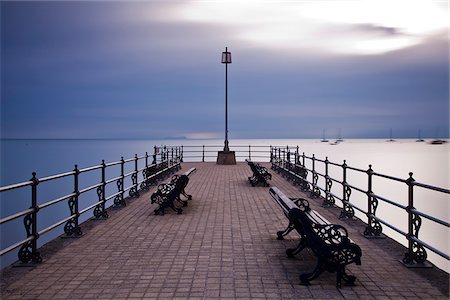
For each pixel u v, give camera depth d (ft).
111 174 183.21
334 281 17.74
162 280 17.83
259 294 16.25
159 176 60.13
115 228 28.14
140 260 20.74
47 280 17.93
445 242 67.77
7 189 17.57
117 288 16.92
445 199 103.86
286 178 61.31
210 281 17.70
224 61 93.30
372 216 25.13
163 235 26.04
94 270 19.22
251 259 20.89
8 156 403.13
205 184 54.44
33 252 20.30
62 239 25.14
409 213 20.11
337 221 30.27
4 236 85.25
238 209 35.24
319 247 17.19
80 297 16.01
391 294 16.26
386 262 20.35
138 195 43.45
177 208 34.50
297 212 17.58
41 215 110.42
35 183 20.51
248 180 59.31
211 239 24.98
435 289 16.78
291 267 19.65
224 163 93.56
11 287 17.11
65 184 159.43
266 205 37.24
